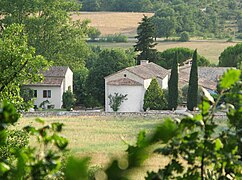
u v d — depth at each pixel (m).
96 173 4.86
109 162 4.93
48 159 6.41
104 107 159.38
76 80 165.12
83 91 163.00
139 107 150.25
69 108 150.12
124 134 96.94
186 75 167.38
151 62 179.75
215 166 7.39
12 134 36.75
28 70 40.94
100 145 82.94
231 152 7.22
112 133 98.56
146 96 143.12
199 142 7.09
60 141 6.74
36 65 41.06
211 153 7.09
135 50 189.50
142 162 5.00
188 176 7.11
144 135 5.43
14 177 6.16
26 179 6.30
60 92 159.00
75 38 173.12
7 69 40.19
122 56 160.38
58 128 6.93
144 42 188.12
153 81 143.12
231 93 7.18
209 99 7.17
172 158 7.00
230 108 7.19
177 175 7.07
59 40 171.12
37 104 158.62
